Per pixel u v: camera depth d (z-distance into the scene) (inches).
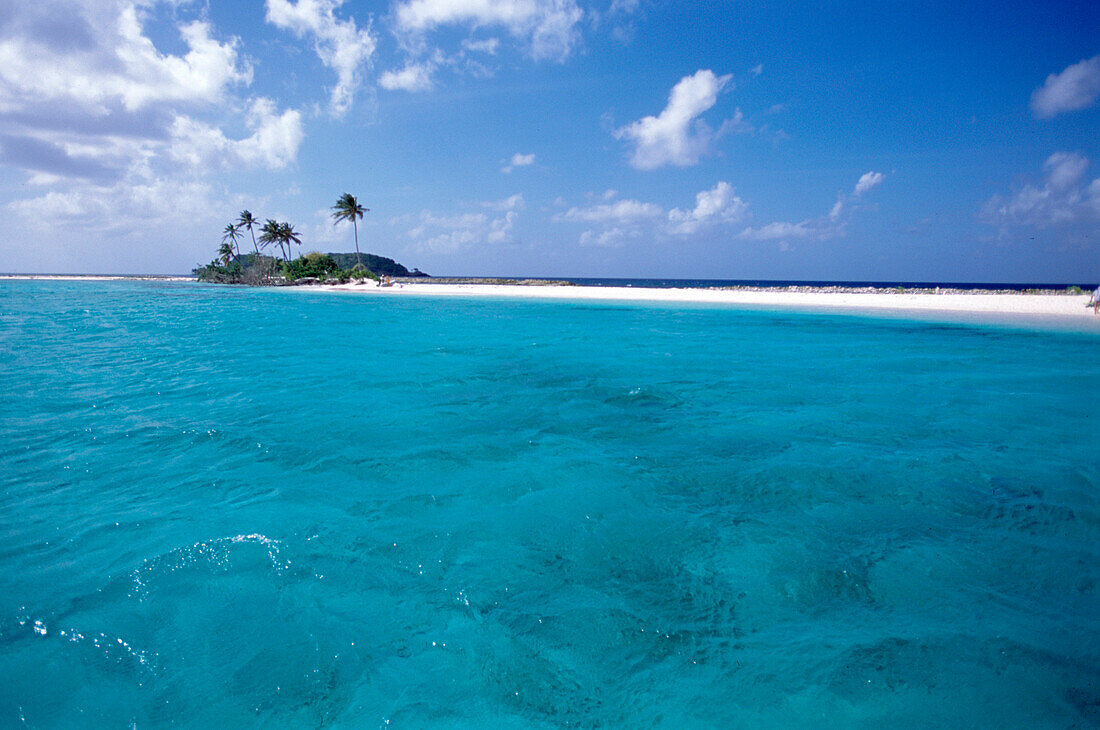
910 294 1524.4
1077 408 323.3
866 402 335.3
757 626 123.4
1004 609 131.2
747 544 158.7
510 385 373.7
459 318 946.1
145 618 122.0
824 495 193.8
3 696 99.8
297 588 134.0
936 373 436.1
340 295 1856.5
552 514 176.1
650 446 245.9
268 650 113.2
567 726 96.4
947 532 167.3
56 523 163.5
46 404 303.6
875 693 104.3
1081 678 109.4
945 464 225.0
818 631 122.0
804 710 100.4
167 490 189.9
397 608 127.6
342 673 107.7
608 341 631.2
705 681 107.0
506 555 151.6
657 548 156.6
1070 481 208.4
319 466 214.7
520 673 108.5
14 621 119.0
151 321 820.0
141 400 316.2
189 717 96.7
